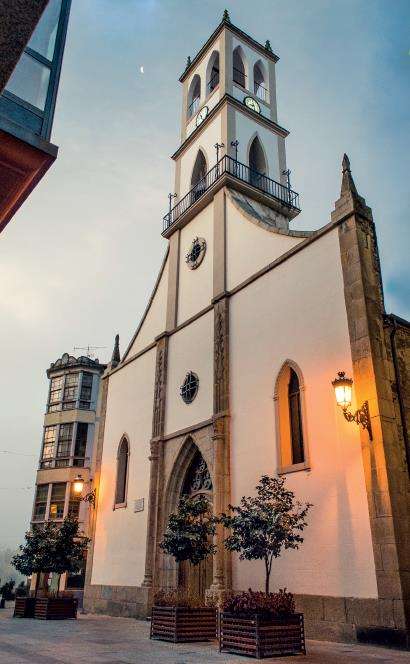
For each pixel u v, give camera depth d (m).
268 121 23.91
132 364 22.80
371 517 10.49
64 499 31.44
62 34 7.25
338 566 10.97
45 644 10.02
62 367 35.31
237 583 13.63
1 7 5.24
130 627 13.78
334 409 12.12
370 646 9.75
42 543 17.11
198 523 12.51
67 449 32.84
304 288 14.10
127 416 21.97
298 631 8.96
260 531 9.88
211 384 17.05
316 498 11.91
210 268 19.11
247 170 21.70
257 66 26.42
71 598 16.45
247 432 14.78
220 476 14.97
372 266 12.70
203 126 23.80
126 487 20.52
